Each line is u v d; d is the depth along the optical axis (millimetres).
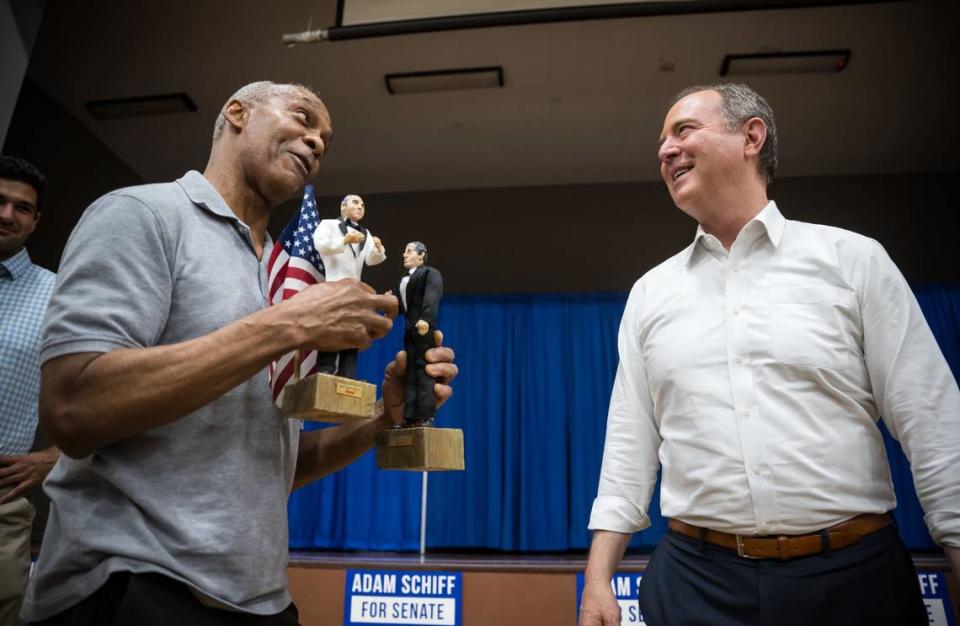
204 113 6203
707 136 1556
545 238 7238
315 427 6121
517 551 6203
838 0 4391
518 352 6688
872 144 6570
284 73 5719
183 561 1032
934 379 1287
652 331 1593
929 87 5785
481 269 7203
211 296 1162
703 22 5141
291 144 1326
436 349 1400
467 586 3588
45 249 5793
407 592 3615
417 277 1445
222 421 1137
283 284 1264
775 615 1254
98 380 974
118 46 5418
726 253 1542
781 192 7062
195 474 1088
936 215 6836
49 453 2113
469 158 6926
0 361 2047
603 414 6457
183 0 4969
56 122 6020
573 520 6141
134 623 972
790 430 1339
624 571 3553
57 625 1040
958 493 1199
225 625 1048
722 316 1481
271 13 5051
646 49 5418
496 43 5367
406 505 6227
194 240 1185
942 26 5125
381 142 6676
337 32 4410
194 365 987
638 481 1611
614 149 6758
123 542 1017
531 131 6473
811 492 1293
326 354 1234
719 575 1340
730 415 1396
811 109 6098
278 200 1389
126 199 1149
